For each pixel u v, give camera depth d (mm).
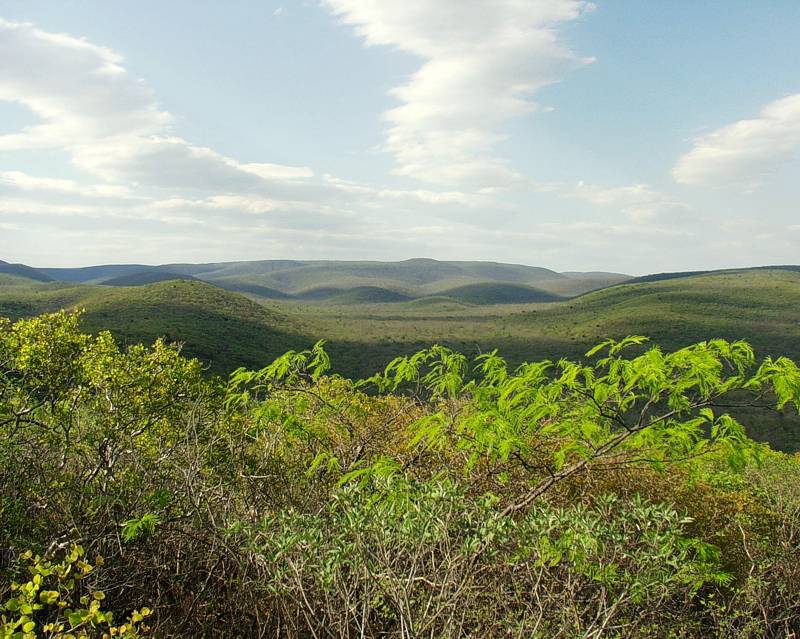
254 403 4949
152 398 5055
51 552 3695
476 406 4141
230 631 3553
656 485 4848
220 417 5223
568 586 2869
